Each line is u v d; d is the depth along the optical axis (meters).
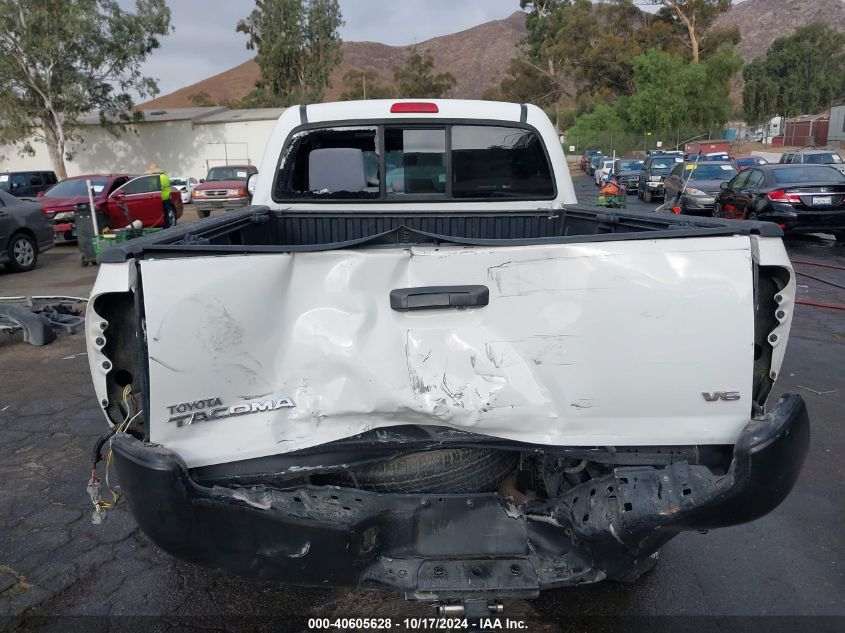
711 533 3.96
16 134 40.66
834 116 57.97
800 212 13.52
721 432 2.44
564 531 2.59
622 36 72.56
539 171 4.66
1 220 12.88
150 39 42.47
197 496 2.24
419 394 2.40
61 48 39.28
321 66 65.50
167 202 18.00
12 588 3.46
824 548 3.79
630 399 2.42
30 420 5.69
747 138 77.00
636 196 30.64
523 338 2.41
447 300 2.39
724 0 69.00
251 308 2.34
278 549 2.37
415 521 2.58
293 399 2.40
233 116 47.59
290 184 4.60
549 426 2.44
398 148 4.57
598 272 2.38
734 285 2.38
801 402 2.41
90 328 2.31
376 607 3.31
